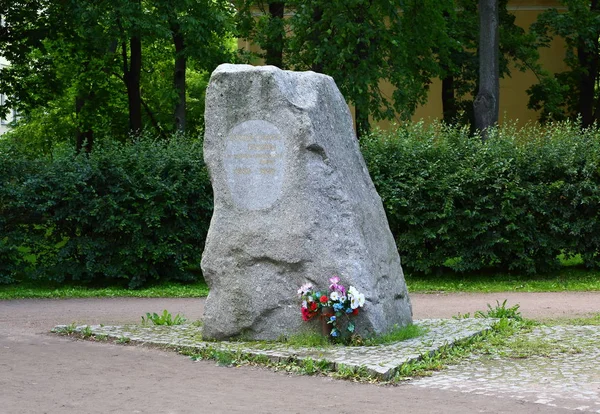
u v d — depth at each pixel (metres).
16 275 18.20
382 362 7.84
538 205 17.42
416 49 25.61
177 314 12.05
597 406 6.46
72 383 7.47
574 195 17.36
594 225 17.52
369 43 23.08
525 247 17.67
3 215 17.03
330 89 9.77
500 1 29.88
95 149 17.86
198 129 30.78
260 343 9.13
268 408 6.46
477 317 11.52
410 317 10.27
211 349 8.81
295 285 9.23
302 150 9.14
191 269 19.55
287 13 27.81
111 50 26.92
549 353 8.77
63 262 17.34
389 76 24.06
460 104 30.56
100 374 7.88
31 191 16.84
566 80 31.94
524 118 34.28
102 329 10.43
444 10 25.50
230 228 9.41
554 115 32.34
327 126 9.47
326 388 7.21
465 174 17.42
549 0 33.72
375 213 10.02
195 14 23.34
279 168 9.23
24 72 26.09
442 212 17.61
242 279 9.38
